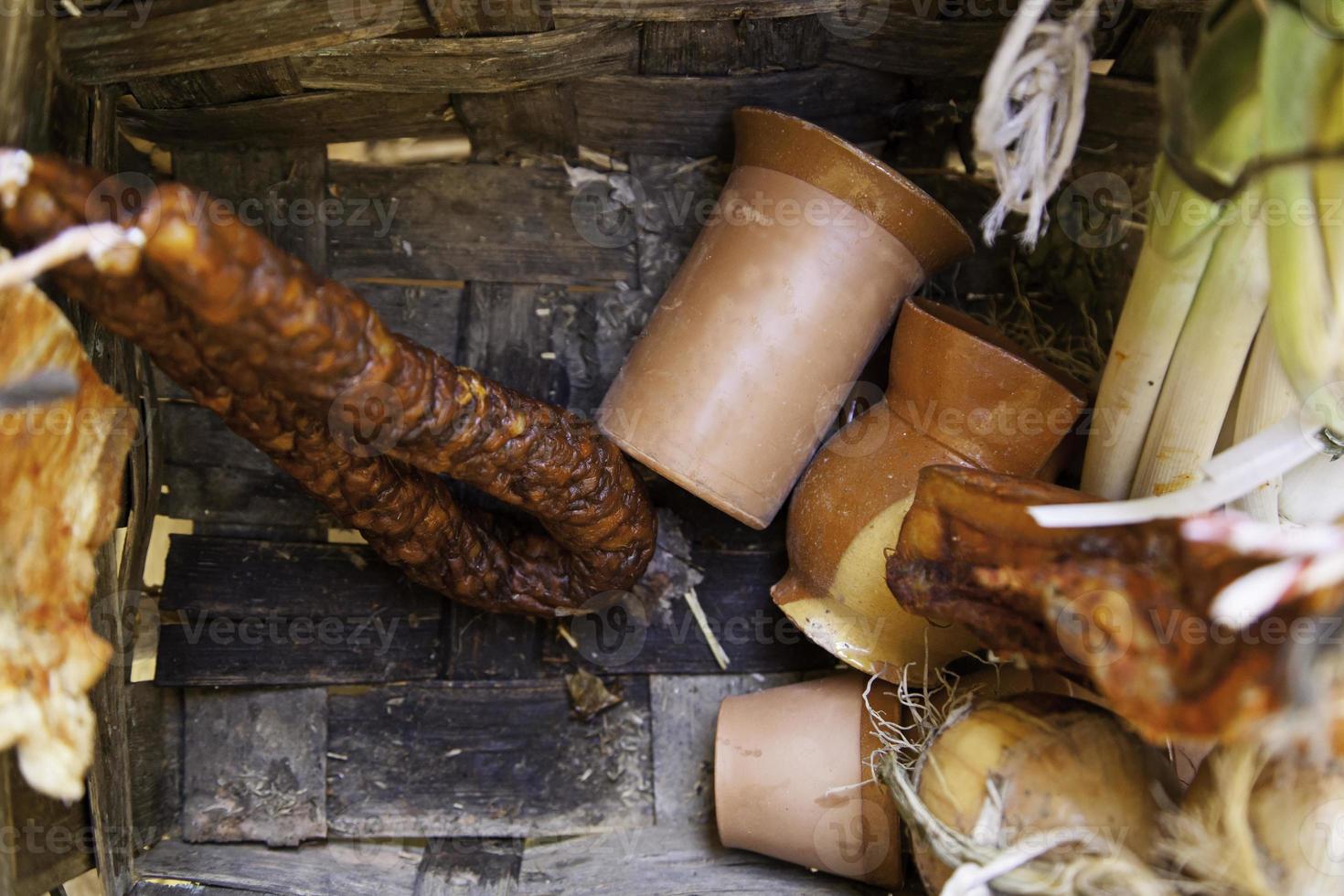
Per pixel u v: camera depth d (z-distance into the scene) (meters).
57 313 0.39
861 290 0.47
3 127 0.41
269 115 0.50
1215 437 0.45
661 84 0.51
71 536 0.40
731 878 0.51
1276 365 0.44
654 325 0.49
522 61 0.49
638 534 0.49
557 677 0.54
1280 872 0.38
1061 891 0.39
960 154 0.53
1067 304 0.54
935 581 0.42
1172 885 0.39
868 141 0.53
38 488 0.39
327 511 0.53
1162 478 0.46
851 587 0.48
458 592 0.50
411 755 0.54
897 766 0.43
